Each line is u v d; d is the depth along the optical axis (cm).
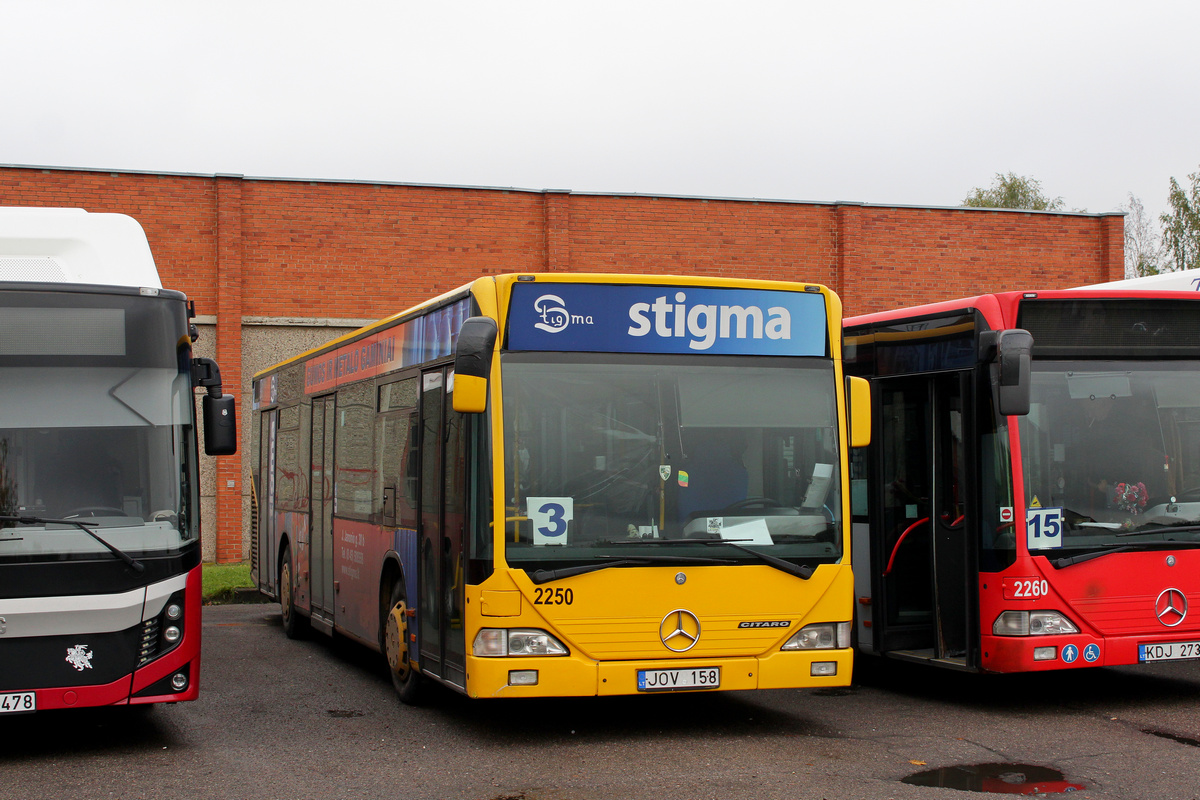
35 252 798
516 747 767
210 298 2014
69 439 743
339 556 1131
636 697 959
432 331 870
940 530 933
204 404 810
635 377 779
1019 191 5166
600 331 778
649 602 751
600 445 764
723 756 736
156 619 739
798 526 791
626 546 754
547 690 730
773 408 802
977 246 2306
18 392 739
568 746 769
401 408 941
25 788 672
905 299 2267
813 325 823
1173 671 1089
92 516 736
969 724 841
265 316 2034
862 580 1009
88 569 721
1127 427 895
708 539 769
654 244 2161
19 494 724
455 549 786
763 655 770
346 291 2059
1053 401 879
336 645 1312
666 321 791
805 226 2230
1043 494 864
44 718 888
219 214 2009
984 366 879
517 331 764
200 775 699
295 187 2052
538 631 734
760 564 774
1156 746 761
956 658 913
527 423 754
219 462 2027
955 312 915
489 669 725
